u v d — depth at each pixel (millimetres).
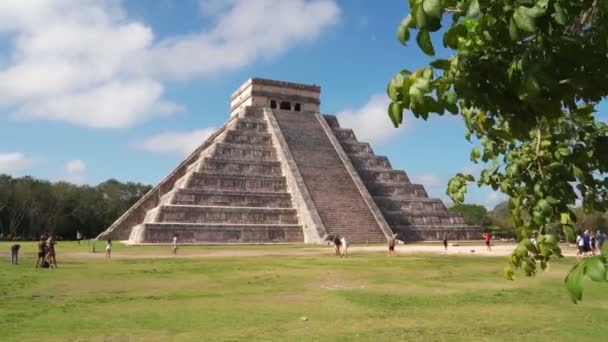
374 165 69562
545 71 2953
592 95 3277
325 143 68875
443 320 12602
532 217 4773
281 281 20672
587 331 11234
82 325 12023
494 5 3037
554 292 17047
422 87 3084
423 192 67188
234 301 15641
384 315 13320
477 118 4996
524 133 3439
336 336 10953
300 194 58125
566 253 36250
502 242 61938
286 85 75688
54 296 16594
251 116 71375
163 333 11273
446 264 28094
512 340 10531
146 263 29609
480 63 3211
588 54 2988
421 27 2908
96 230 93750
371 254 37156
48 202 86688
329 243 51656
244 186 59156
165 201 57312
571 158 4719
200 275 22938
